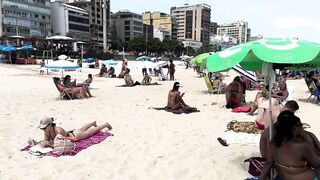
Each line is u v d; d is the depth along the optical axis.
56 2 127.69
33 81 22.17
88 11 140.88
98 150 6.79
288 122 4.06
